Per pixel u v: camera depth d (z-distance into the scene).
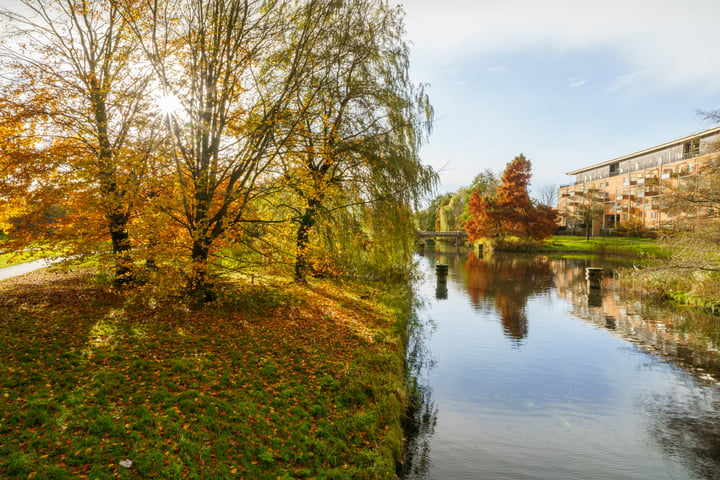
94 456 4.68
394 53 17.78
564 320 17.62
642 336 15.22
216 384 7.03
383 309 15.66
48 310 10.97
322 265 14.55
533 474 6.79
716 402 9.73
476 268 38.31
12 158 11.05
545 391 10.24
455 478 6.56
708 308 19.36
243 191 11.76
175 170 11.19
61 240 11.82
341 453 6.04
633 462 7.24
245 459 5.30
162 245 10.80
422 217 19.16
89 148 12.23
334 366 9.00
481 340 14.53
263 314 12.31
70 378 6.62
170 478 4.59
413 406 8.95
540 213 57.34
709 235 18.55
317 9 12.79
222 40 11.22
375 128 16.47
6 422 5.13
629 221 64.94
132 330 9.43
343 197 15.95
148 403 6.06
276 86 12.62
